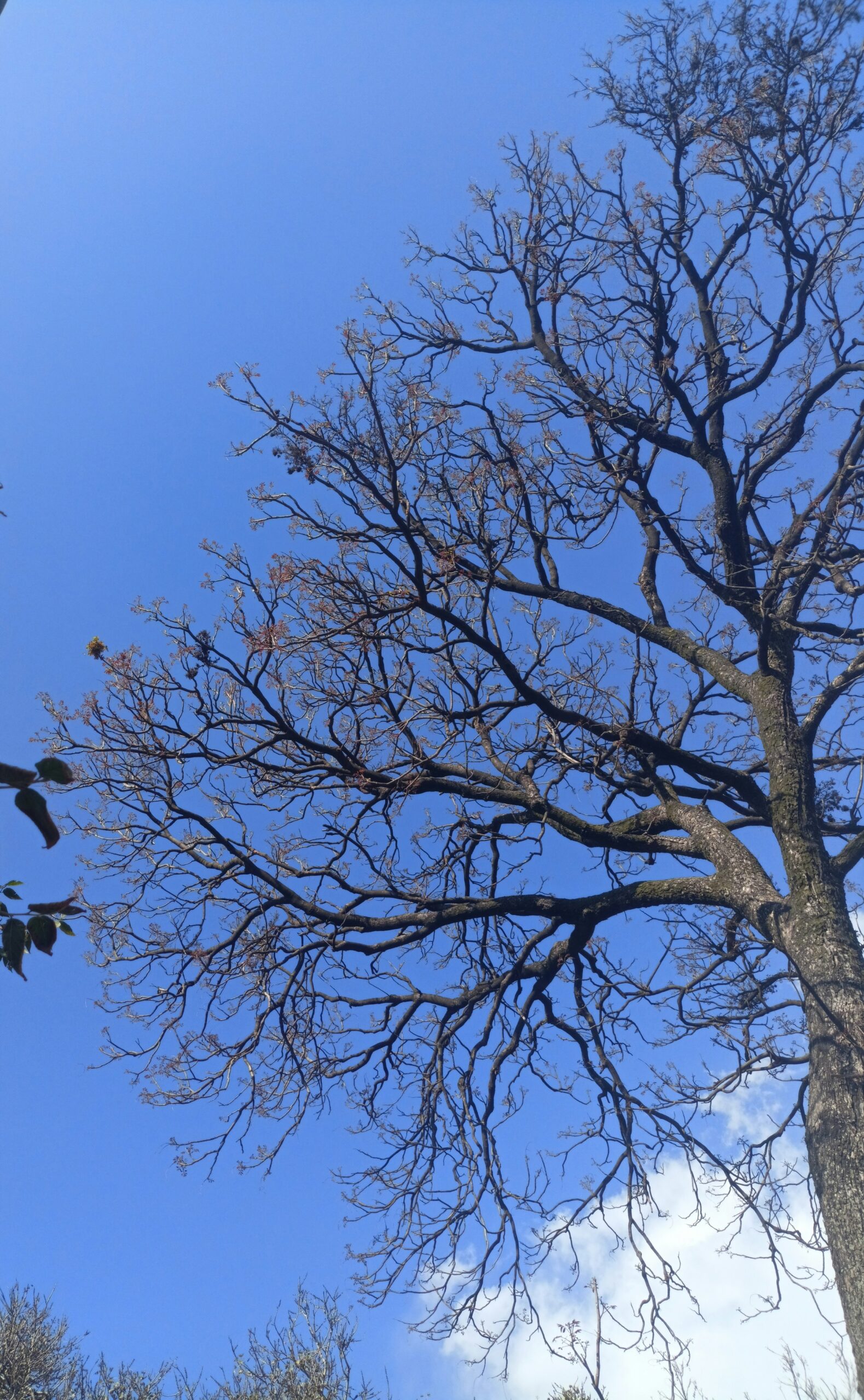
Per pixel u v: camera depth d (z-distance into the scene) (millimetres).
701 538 8914
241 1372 14031
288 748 8883
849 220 8578
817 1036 6363
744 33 8562
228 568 8000
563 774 8633
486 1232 8492
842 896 6984
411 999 9086
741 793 8227
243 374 7758
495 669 9039
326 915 8516
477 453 8602
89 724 8031
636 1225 7980
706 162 8750
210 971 8406
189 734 8180
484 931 9539
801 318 8594
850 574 8320
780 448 8664
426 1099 9164
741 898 7312
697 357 8836
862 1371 5352
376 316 9703
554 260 9594
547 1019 8961
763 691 8102
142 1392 15492
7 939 2662
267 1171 8469
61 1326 16703
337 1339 13969
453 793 8820
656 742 8086
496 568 8312
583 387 9250
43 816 2402
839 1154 5832
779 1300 7828
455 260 9945
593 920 8211
